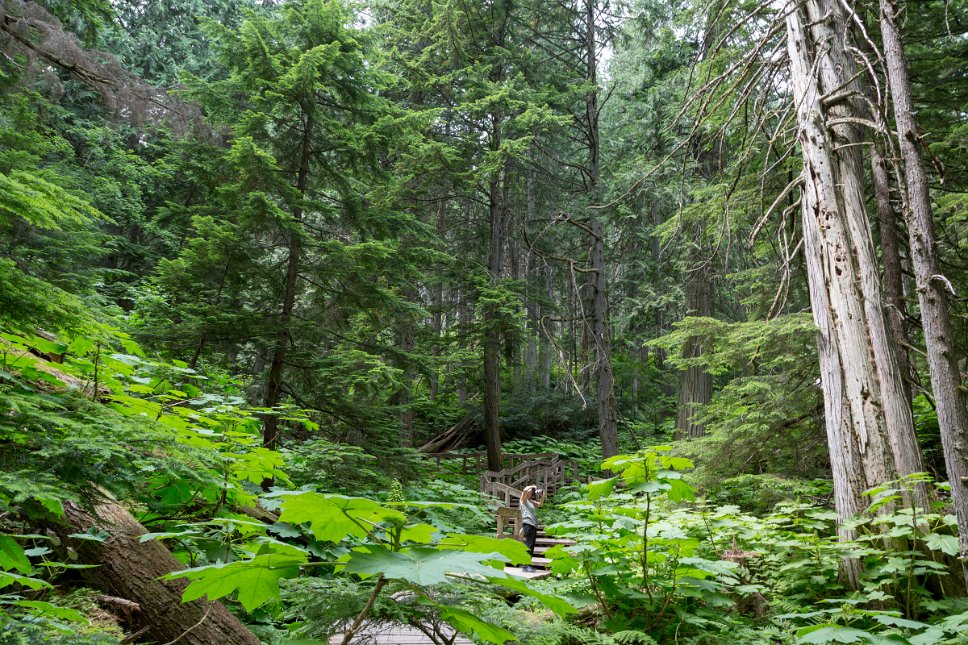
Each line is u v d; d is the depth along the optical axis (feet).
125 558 11.06
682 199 30.73
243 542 13.12
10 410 7.59
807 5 24.26
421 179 53.72
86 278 26.21
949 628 12.74
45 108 35.09
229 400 18.26
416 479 31.55
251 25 31.19
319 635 6.59
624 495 16.06
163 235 48.65
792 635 15.42
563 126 59.00
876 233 30.91
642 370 71.92
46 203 8.07
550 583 16.47
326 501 5.23
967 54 28.66
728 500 27.02
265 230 30.55
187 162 33.09
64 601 10.37
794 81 24.36
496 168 50.08
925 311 15.39
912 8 29.53
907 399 21.25
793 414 27.25
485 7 59.41
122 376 15.14
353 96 34.27
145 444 9.25
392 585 6.57
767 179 31.17
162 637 10.91
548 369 83.51
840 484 20.72
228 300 31.12
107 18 35.27
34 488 6.88
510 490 42.14
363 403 33.45
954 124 29.35
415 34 55.93
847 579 18.29
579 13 59.93
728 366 31.14
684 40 49.73
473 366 58.95
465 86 55.31
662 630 15.33
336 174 33.96
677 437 43.60
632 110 57.93
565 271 70.23
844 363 21.39
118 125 43.32
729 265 42.52
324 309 35.17
